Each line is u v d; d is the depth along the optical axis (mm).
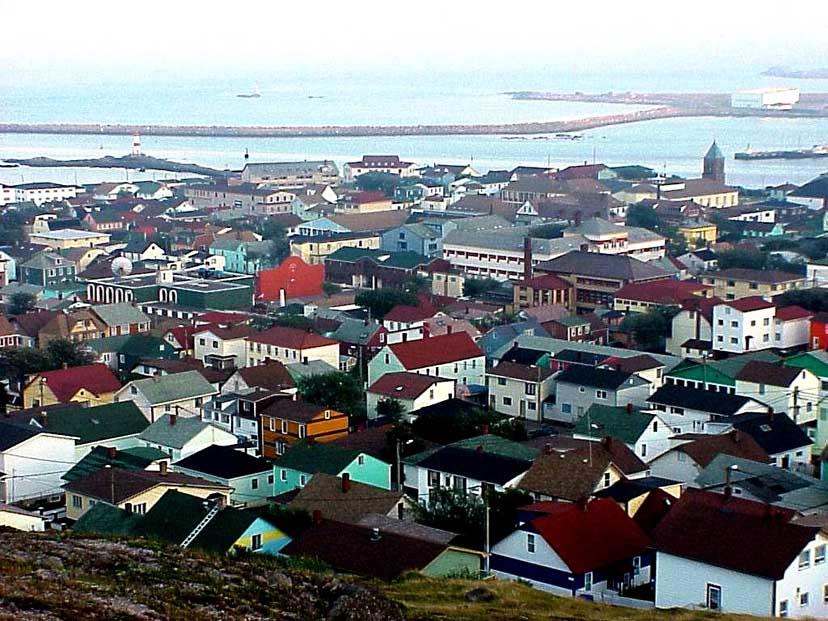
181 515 66438
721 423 96812
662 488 74125
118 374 124500
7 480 87688
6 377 116562
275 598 37250
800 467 90125
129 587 35406
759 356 114438
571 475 75062
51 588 33719
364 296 157375
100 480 77750
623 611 46844
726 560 55344
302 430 94500
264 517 67375
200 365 119750
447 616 40656
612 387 105562
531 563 62219
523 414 111562
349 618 36875
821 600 56188
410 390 106062
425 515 69750
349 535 59062
